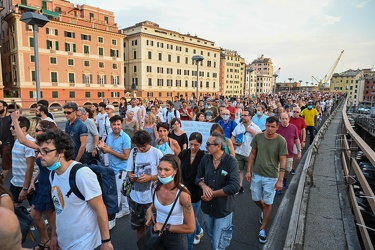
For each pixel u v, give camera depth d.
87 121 5.88
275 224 4.34
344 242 3.21
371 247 2.75
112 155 4.70
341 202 4.30
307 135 14.17
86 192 2.27
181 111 10.45
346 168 5.11
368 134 25.91
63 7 50.28
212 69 83.19
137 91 62.91
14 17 41.38
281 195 5.79
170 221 2.60
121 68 56.62
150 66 63.72
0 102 5.44
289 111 10.96
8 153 5.52
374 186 5.61
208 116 7.92
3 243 1.20
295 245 2.85
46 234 3.60
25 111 13.12
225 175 3.17
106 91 54.03
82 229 2.31
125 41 65.38
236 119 9.90
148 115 6.32
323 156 7.34
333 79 131.25
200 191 3.66
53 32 45.47
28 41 42.78
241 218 4.79
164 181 2.54
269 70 163.62
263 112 7.96
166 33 68.44
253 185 4.29
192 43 74.44
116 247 3.85
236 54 116.25
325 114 24.58
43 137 2.20
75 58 48.69
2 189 2.23
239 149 6.01
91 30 50.59
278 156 4.09
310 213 3.94
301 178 5.02
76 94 49.22
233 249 3.75
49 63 45.28
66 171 2.29
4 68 50.19
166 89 68.06
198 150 3.80
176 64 70.44
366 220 4.01
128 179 3.67
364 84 108.25
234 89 112.31
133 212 3.62
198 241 3.99
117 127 4.64
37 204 3.33
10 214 1.28
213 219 3.29
